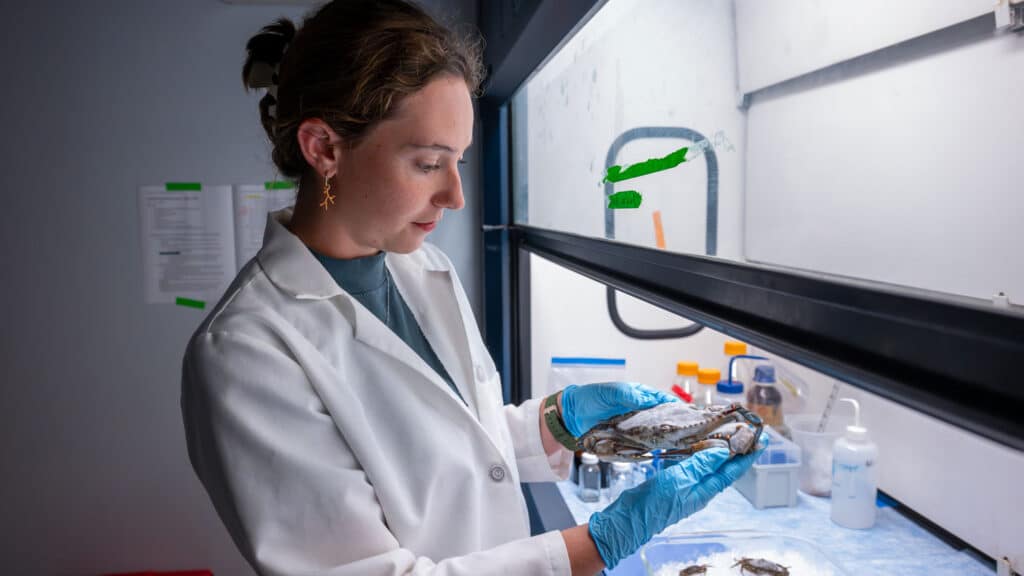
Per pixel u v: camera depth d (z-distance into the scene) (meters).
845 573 1.01
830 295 0.57
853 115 0.60
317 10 0.83
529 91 1.66
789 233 0.68
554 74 1.42
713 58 0.77
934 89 0.52
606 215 1.12
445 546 0.91
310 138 0.81
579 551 0.82
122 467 1.97
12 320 1.88
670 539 1.10
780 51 0.67
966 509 1.17
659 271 0.91
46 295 1.89
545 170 1.53
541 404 1.22
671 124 0.87
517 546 0.81
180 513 2.00
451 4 1.84
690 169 0.83
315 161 0.82
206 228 1.90
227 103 1.86
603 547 0.83
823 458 1.44
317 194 0.91
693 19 0.80
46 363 1.91
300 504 0.76
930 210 0.52
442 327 1.09
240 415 0.77
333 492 0.77
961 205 0.50
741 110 0.74
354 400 0.86
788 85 0.67
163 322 1.93
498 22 1.50
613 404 1.11
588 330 1.89
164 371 1.95
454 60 0.80
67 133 1.83
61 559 1.98
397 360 0.93
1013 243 0.46
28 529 1.96
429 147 0.79
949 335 0.45
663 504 0.85
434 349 1.07
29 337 1.89
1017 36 0.46
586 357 1.85
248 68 0.96
